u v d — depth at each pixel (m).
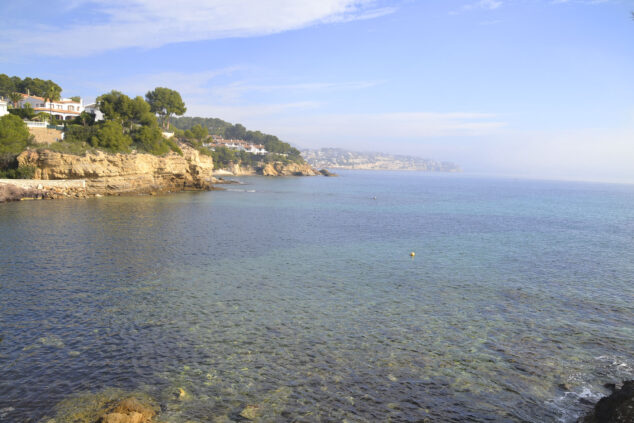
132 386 15.38
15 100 119.50
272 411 14.12
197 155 119.56
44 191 75.81
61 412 13.58
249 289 27.67
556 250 44.09
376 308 24.61
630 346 19.86
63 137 96.19
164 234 46.19
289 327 21.41
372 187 182.00
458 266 35.81
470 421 13.88
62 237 41.81
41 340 18.92
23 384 15.24
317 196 116.62
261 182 180.25
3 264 31.19
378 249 42.78
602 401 13.49
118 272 30.47
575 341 20.34
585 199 143.88
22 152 78.69
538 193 179.12
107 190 86.88
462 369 17.39
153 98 150.00
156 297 25.38
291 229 54.50
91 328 20.45
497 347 19.53
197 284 28.36
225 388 15.45
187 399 14.65
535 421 13.91
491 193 168.38
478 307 25.12
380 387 15.85
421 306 25.16
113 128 95.38
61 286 26.70
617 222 72.75
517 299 26.81
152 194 95.56
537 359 18.39
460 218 74.25
